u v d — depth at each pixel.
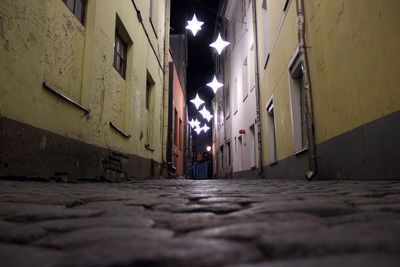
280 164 9.41
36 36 4.18
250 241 1.06
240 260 0.87
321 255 0.88
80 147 5.44
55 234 1.27
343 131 5.11
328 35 5.60
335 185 4.00
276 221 1.41
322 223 1.34
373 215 1.48
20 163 3.80
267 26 11.37
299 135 7.81
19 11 3.79
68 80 5.17
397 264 0.77
